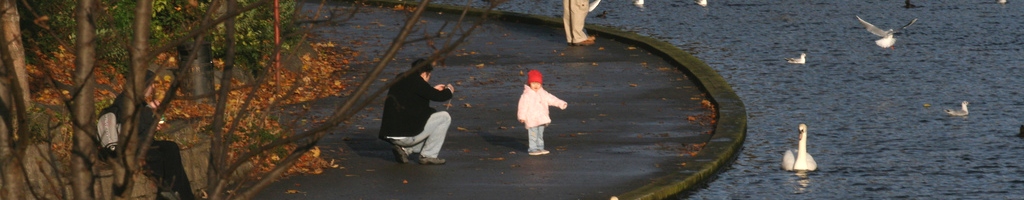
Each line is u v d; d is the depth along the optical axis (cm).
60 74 2005
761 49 3581
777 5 4838
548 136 1988
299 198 1472
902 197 1703
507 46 3406
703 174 1705
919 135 2223
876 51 3500
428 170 1670
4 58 547
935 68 3162
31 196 1223
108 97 1894
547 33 3781
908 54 3434
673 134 2030
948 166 1933
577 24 3431
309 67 2780
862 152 2048
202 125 1705
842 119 2403
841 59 3338
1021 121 2381
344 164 1706
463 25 3906
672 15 4553
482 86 2644
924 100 2650
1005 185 1797
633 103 2394
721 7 4788
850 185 1773
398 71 2909
